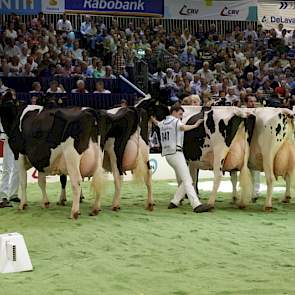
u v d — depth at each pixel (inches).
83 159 435.5
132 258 325.4
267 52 1087.6
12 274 294.4
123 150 472.4
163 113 496.7
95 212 458.0
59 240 371.2
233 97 831.1
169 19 1104.2
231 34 1106.1
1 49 868.0
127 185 647.8
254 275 290.2
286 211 484.7
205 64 948.6
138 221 436.1
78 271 299.0
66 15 1019.9
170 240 370.6
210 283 275.7
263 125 486.6
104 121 449.4
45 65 834.8
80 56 919.0
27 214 459.8
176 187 641.6
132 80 893.2
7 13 973.2
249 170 508.7
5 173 506.3
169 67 973.2
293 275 290.4
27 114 464.8
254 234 390.9
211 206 483.5
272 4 1195.3
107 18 1059.3
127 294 259.9
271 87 956.0
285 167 498.0
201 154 498.9
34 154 451.2
